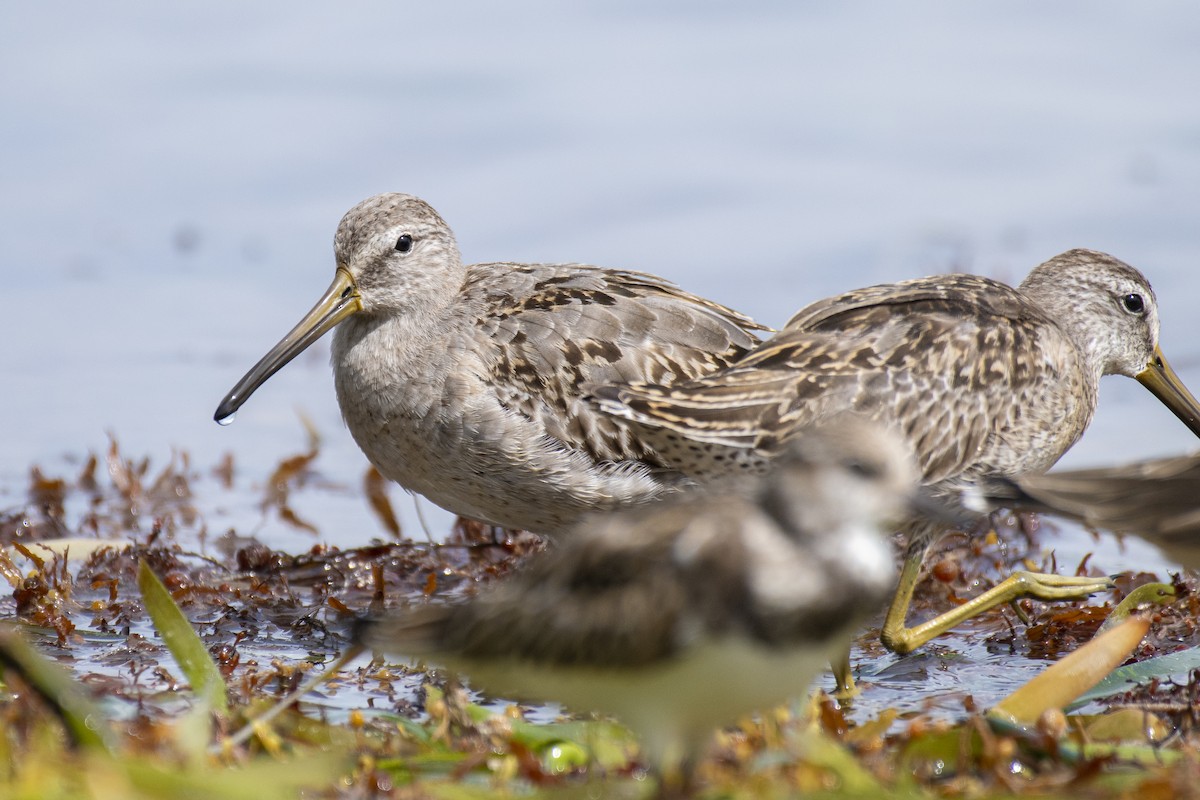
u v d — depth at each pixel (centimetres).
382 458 1372
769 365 1231
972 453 1241
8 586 1364
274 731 946
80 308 2116
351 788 870
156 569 1383
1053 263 1453
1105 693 1076
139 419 1806
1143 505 970
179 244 2259
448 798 829
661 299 1346
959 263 2103
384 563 1403
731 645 775
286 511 1568
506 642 816
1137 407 1852
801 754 845
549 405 1298
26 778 767
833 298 1296
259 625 1277
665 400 1221
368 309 1355
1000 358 1252
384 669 1155
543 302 1335
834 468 788
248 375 1376
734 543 777
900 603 1240
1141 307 1446
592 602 791
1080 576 1341
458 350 1320
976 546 1446
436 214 1378
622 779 879
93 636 1227
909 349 1230
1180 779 816
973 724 923
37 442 1733
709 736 838
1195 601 1238
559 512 1320
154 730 885
